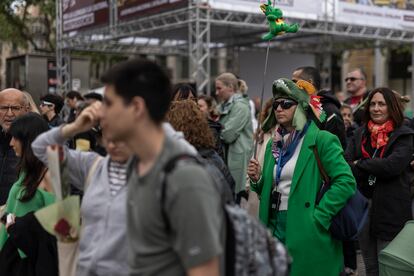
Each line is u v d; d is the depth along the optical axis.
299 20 15.91
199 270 2.63
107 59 30.45
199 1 13.54
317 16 15.95
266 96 21.80
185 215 2.63
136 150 2.84
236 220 2.91
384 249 5.98
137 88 2.78
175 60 41.16
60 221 4.01
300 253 5.39
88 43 20.62
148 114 2.80
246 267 2.91
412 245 5.80
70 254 4.10
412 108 20.56
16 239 4.61
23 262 4.78
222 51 33.06
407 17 18.05
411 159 6.66
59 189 3.93
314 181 5.46
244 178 9.64
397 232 6.52
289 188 5.61
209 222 2.64
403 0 17.94
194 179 2.66
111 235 3.69
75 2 19.84
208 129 4.99
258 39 21.00
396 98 6.76
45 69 20.48
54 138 4.00
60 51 21.33
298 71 7.78
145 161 2.86
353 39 20.89
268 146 6.00
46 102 11.84
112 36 18.11
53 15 25.30
